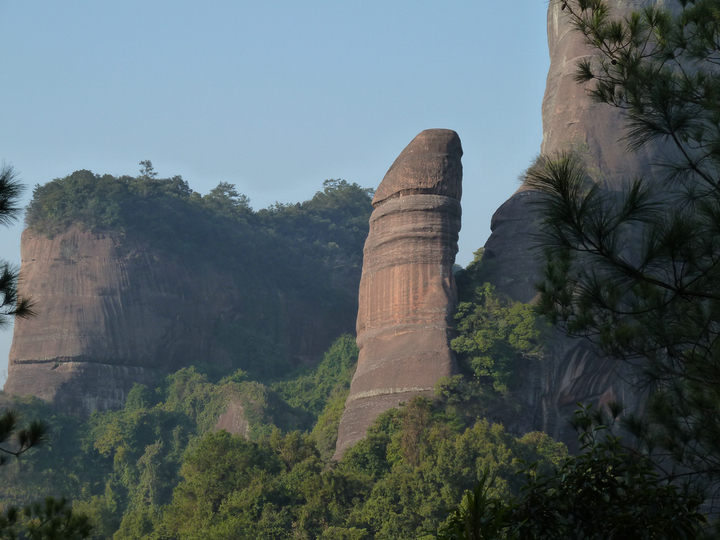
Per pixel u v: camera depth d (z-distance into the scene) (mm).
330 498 54812
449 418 63688
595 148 76688
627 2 67500
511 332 68562
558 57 87125
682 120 13875
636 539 9234
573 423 12938
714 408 13438
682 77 14195
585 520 9664
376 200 75188
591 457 10078
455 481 52219
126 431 96750
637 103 14094
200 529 53094
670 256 12008
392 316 71500
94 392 104562
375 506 52688
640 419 14352
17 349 106688
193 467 59719
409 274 71688
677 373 13961
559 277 13531
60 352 105562
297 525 53250
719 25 13797
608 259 12320
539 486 9898
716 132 13711
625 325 13875
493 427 57812
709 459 13547
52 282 109000
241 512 54594
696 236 11992
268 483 55969
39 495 88812
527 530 9398
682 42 14141
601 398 69438
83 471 94625
